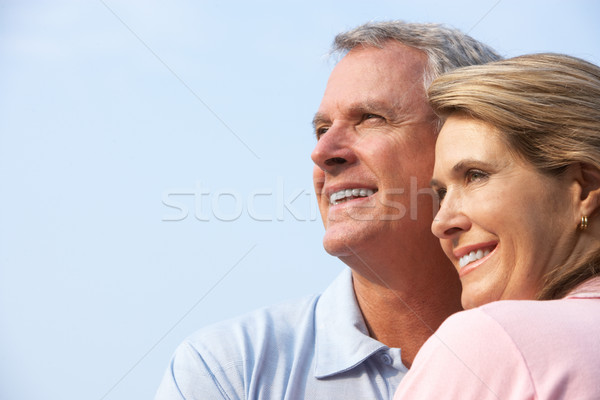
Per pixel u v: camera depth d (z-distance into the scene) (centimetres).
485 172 195
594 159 177
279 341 257
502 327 145
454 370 149
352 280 281
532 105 185
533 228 186
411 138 266
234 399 244
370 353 239
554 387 136
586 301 155
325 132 290
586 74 192
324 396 239
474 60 284
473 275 199
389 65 273
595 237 182
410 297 268
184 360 259
